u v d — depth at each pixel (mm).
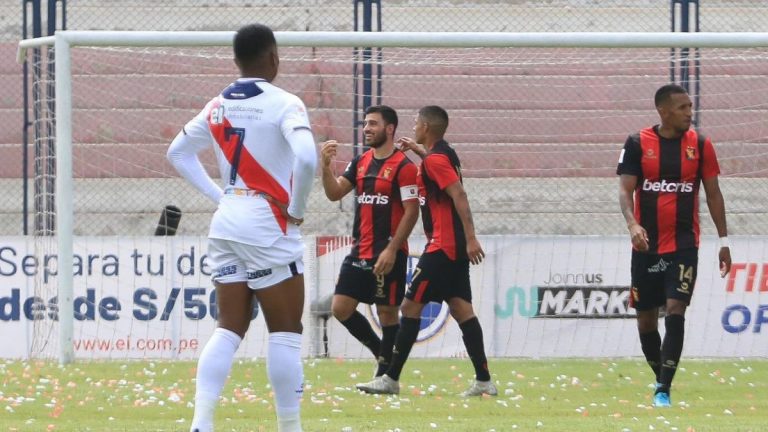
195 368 33625
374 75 44000
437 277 26797
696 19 45906
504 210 47594
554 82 50344
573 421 21516
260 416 22516
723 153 49094
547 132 49875
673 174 25297
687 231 25406
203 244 37562
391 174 28172
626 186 25516
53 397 25781
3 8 51031
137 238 37438
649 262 25781
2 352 37562
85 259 37344
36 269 37500
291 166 16375
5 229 48531
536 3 52031
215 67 50406
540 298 37656
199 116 17141
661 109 25359
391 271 28297
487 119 49812
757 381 31391
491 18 51812
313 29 51312
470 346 27078
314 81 48750
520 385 29734
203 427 15898
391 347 28656
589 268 37656
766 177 47531
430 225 27266
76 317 37250
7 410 23203
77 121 49312
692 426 20469
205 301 37531
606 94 50438
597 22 52000
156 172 48625
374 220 28609
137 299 37438
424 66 49500
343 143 48219
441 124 27094
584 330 37719
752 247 37406
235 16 51250
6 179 48969
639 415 23109
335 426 20312
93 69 50062
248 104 16234
